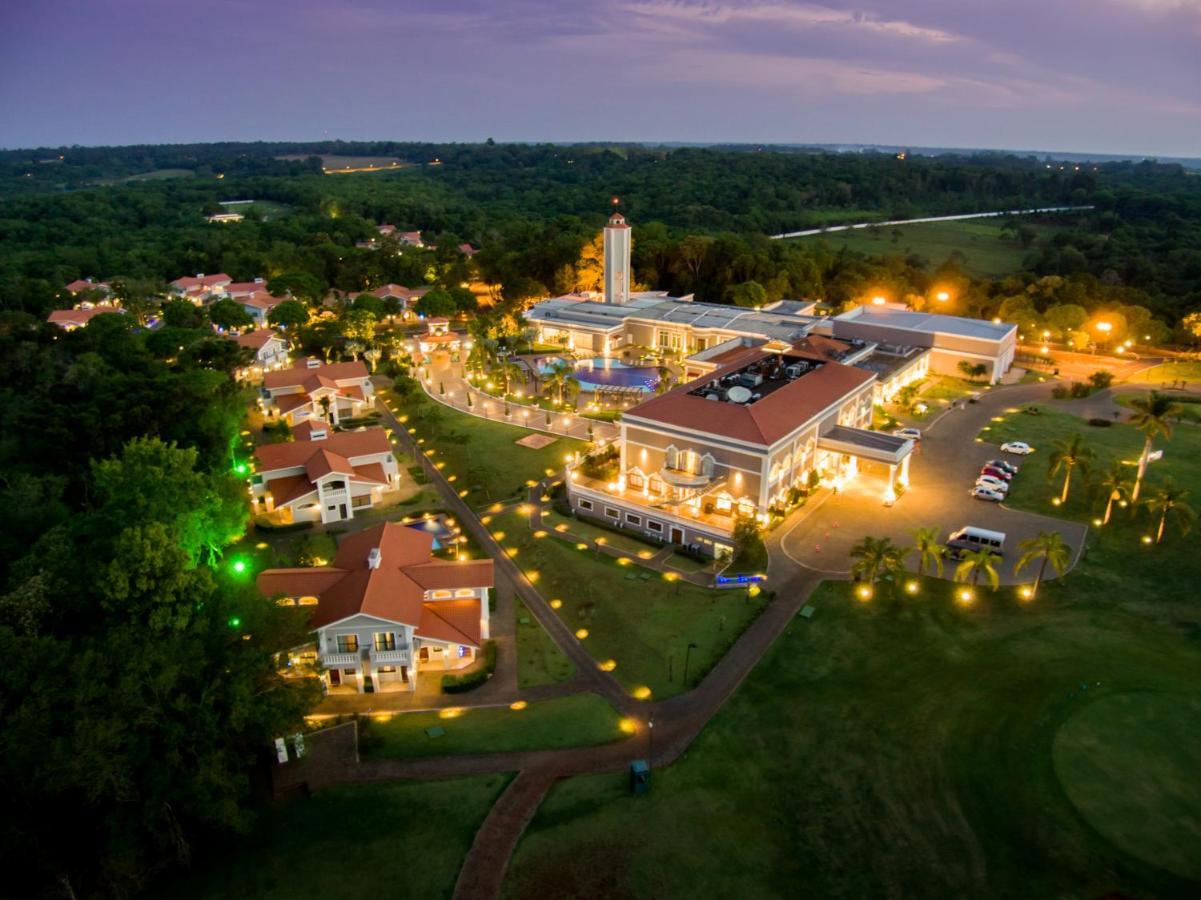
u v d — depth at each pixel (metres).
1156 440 111.75
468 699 63.19
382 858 48.38
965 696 60.53
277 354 161.88
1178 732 55.88
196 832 49.53
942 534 86.50
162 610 52.22
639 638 70.25
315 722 60.41
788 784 53.19
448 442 116.50
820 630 70.00
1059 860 46.47
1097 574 77.25
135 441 73.31
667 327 165.75
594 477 100.62
